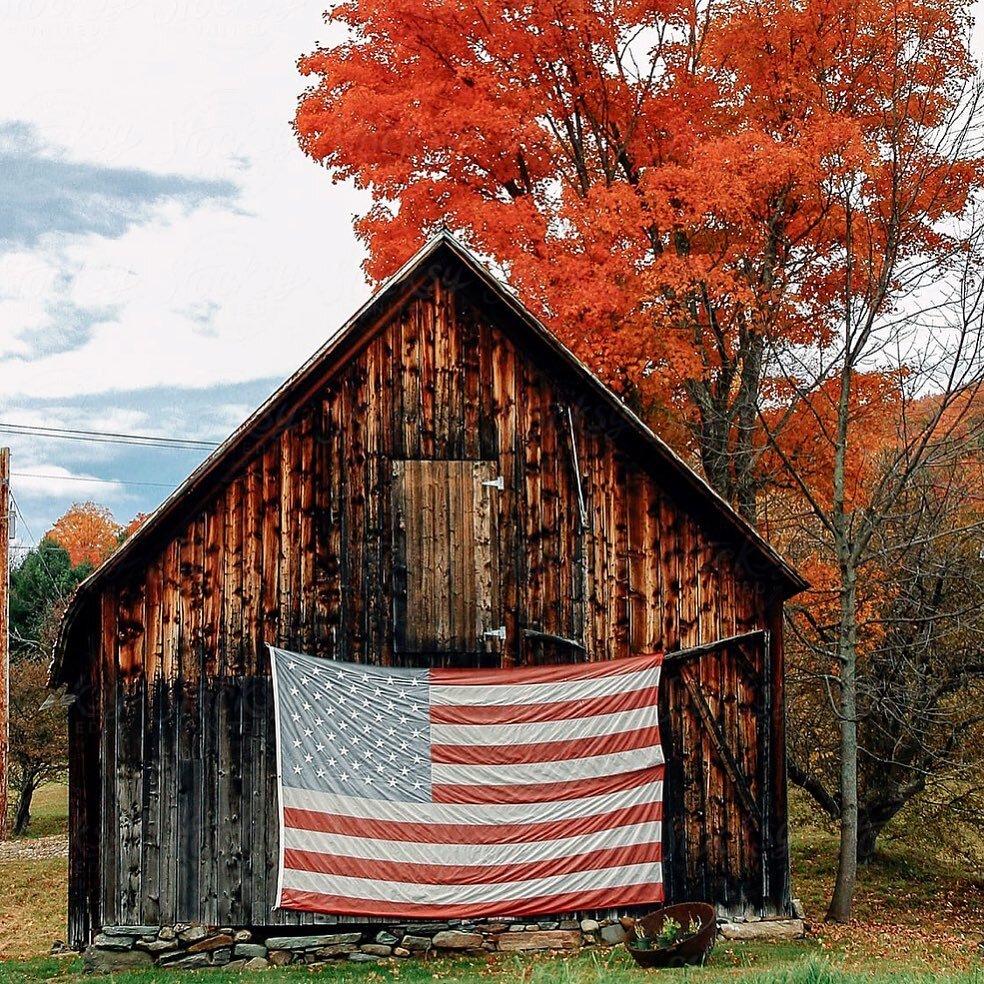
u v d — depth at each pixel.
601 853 18.31
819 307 24.17
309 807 17.98
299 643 18.36
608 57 24.75
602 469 18.98
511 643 18.64
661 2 24.06
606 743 18.52
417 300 18.91
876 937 19.59
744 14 23.38
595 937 18.20
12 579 57.88
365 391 18.75
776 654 19.00
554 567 18.81
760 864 18.77
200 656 18.23
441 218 22.91
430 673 18.45
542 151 24.59
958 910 23.39
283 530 18.47
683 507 19.03
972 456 23.44
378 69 23.97
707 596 19.02
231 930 17.88
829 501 24.16
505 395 18.91
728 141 21.91
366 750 18.20
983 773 25.27
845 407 21.34
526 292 21.81
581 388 18.94
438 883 18.06
